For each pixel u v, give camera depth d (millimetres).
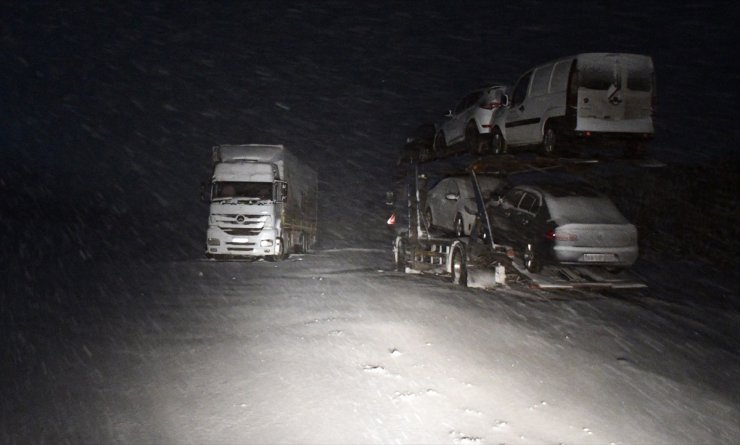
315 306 11242
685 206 21359
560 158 12945
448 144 17125
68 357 7621
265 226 24016
